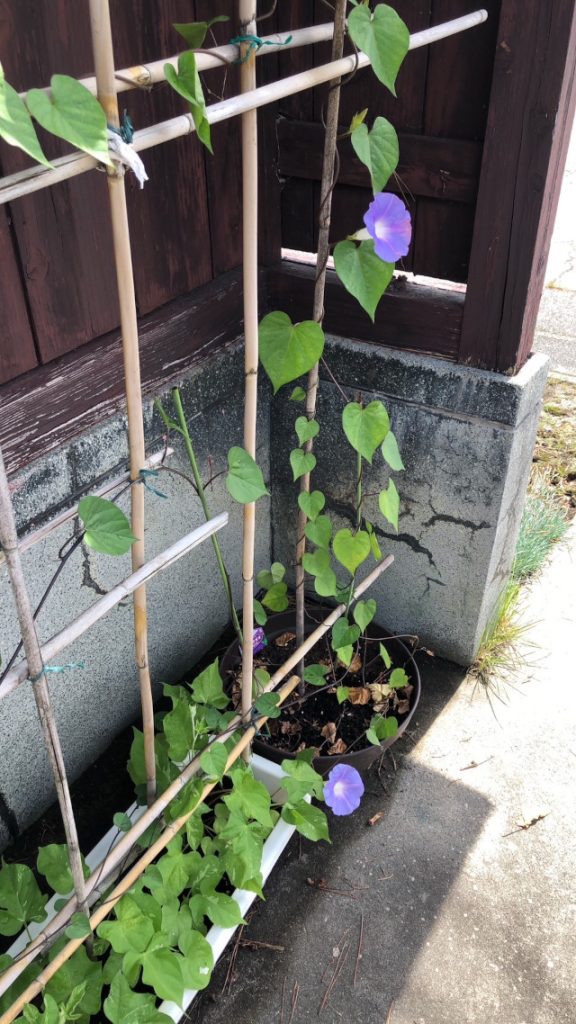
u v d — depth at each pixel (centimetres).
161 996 135
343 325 192
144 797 168
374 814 186
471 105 159
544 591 248
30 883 147
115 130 91
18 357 138
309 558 168
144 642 137
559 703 212
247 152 109
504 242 163
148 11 140
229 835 154
